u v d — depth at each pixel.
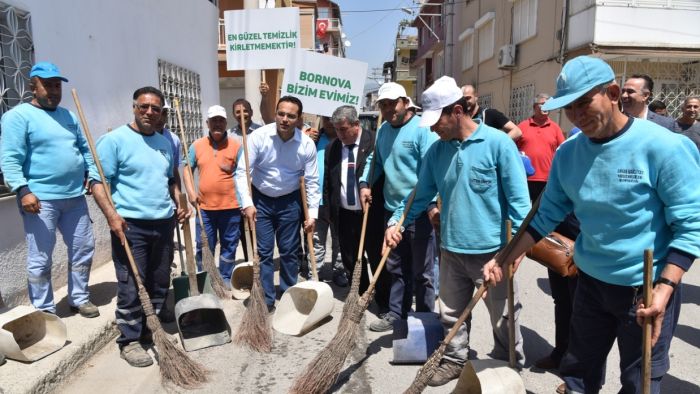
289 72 5.62
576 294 2.49
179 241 4.62
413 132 3.96
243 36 6.20
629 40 10.94
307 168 4.59
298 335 4.15
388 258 4.15
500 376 2.66
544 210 2.53
